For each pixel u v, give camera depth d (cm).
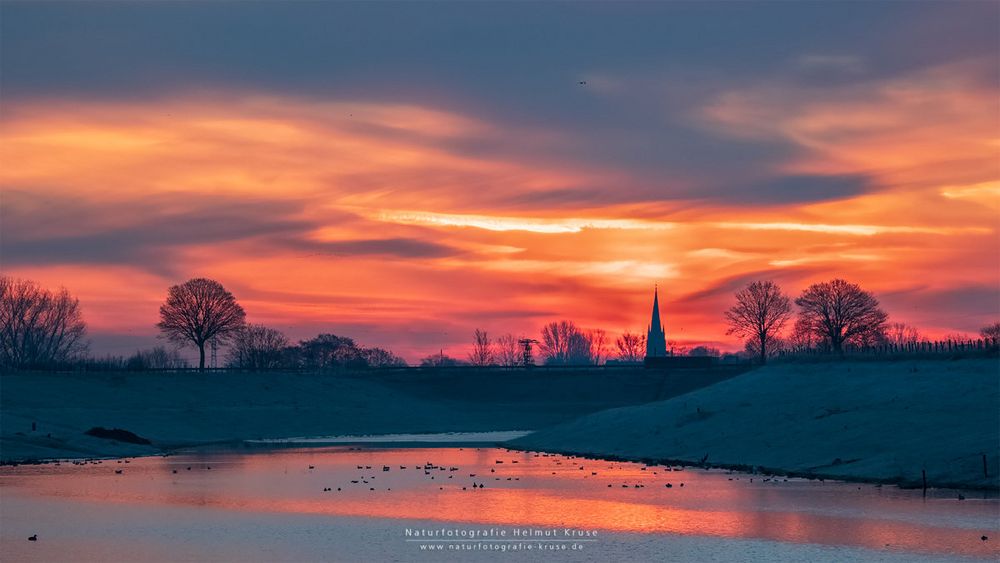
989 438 10000
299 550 6650
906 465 9881
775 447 11838
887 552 6362
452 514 8044
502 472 11288
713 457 12119
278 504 8662
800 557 6262
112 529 7450
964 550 6397
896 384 13112
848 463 10481
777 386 14912
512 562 6244
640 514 7931
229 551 6638
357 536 7119
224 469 11894
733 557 6284
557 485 9900
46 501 8906
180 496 9219
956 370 12875
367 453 14538
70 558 6450
